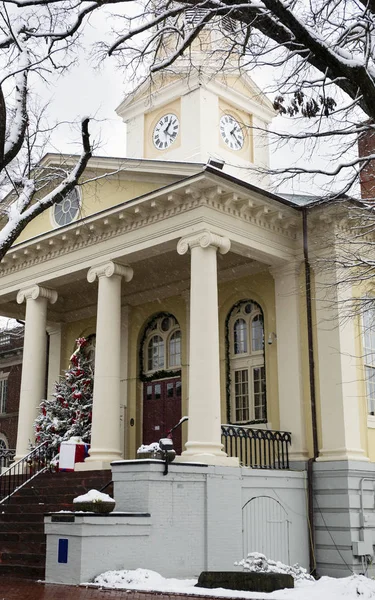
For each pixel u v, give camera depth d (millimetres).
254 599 9445
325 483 15680
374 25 9023
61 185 10594
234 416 18484
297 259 17406
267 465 16703
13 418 31469
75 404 18969
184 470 13133
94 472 15430
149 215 16500
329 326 16359
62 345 23469
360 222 14875
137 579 10828
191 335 15031
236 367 18781
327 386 16234
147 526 12164
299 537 15430
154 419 20547
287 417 16750
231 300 19094
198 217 15500
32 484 16375
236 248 16391
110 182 17781
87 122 10578
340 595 9953
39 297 19578
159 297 20828
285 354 17156
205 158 23719
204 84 23797
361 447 16188
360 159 10305
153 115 25922
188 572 12734
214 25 13609
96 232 17672
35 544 12852
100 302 17391
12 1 9227
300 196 18312
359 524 15312
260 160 25781
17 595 9750
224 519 13711
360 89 8211
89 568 11070
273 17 9086
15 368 32125
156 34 10570
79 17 9758
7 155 9602
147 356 21281
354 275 13164
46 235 18500
